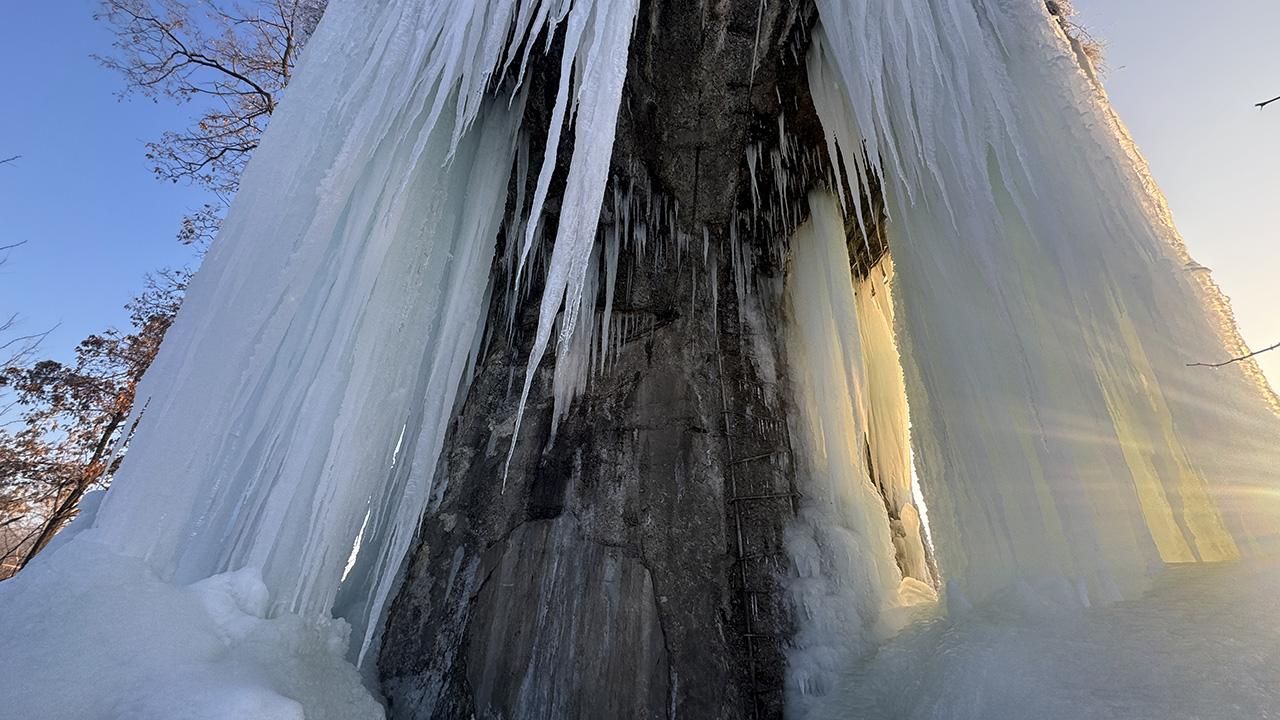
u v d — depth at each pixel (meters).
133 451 3.29
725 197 6.19
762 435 5.86
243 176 3.87
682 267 6.32
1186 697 2.48
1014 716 2.91
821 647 4.68
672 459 5.34
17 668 2.40
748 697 4.46
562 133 5.57
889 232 5.18
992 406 4.07
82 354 12.73
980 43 4.43
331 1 4.43
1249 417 3.27
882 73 4.84
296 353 4.00
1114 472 3.43
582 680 4.21
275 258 3.85
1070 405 3.67
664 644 4.43
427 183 5.12
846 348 5.97
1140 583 3.20
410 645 4.61
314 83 4.23
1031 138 4.20
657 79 5.17
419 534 5.22
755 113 5.51
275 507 3.65
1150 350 3.55
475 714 4.17
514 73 5.44
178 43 11.32
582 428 5.46
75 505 12.51
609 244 6.10
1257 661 2.49
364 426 4.39
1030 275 4.07
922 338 4.71
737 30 4.89
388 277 4.67
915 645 4.06
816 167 6.05
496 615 4.57
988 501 4.00
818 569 5.22
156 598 2.91
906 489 8.07
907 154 4.81
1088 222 3.84
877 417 8.13
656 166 5.86
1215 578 3.02
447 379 5.01
